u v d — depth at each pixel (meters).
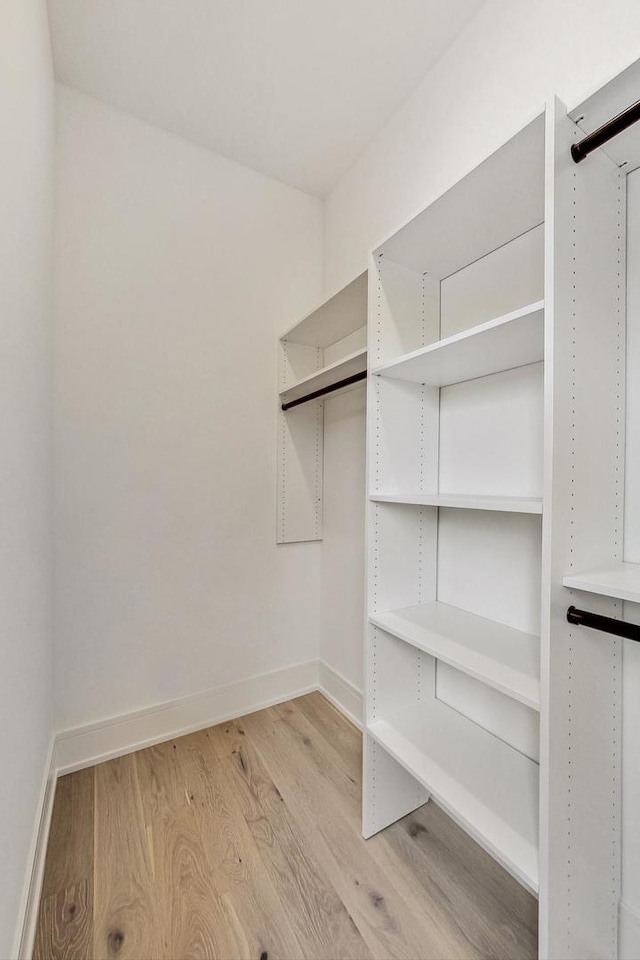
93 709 1.70
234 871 1.21
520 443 1.25
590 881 0.90
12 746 0.88
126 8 1.36
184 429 1.90
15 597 0.92
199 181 1.92
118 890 1.16
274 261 2.13
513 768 1.17
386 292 1.35
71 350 1.64
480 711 1.37
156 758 1.72
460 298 1.42
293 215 2.19
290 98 1.68
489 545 1.34
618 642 0.96
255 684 2.10
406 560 1.44
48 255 1.42
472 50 1.39
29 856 1.04
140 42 1.47
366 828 1.32
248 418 2.06
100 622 1.72
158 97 1.68
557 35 1.14
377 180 1.86
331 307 1.75
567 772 0.85
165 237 1.84
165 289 1.84
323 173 2.09
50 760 1.46
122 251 1.75
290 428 2.19
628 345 0.97
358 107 1.72
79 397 1.66
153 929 1.06
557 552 0.83
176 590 1.89
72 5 1.34
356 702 1.99
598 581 0.80
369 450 1.34
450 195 1.05
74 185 1.65
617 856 0.97
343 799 1.49
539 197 1.06
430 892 1.15
